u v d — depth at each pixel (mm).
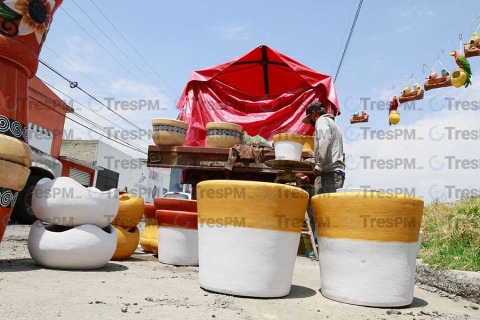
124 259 4727
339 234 3096
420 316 2783
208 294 2959
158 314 2328
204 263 3109
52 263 3562
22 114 3596
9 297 2451
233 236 2963
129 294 2781
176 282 3373
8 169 3402
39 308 2264
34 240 3617
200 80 7578
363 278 2982
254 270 2934
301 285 3676
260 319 2414
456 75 5672
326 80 7266
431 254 4711
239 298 2904
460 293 3666
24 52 3504
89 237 3619
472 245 4648
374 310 2873
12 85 3484
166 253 4516
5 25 3381
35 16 3586
